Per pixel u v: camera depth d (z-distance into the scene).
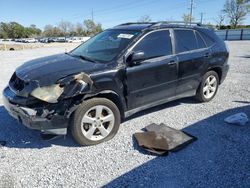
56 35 104.38
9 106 3.75
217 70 5.96
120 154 3.67
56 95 3.49
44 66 4.07
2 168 3.31
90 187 2.97
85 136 3.81
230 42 31.52
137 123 4.69
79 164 3.42
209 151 3.73
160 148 3.72
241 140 4.06
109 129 4.05
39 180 3.08
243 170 3.28
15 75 4.10
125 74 4.08
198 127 4.54
